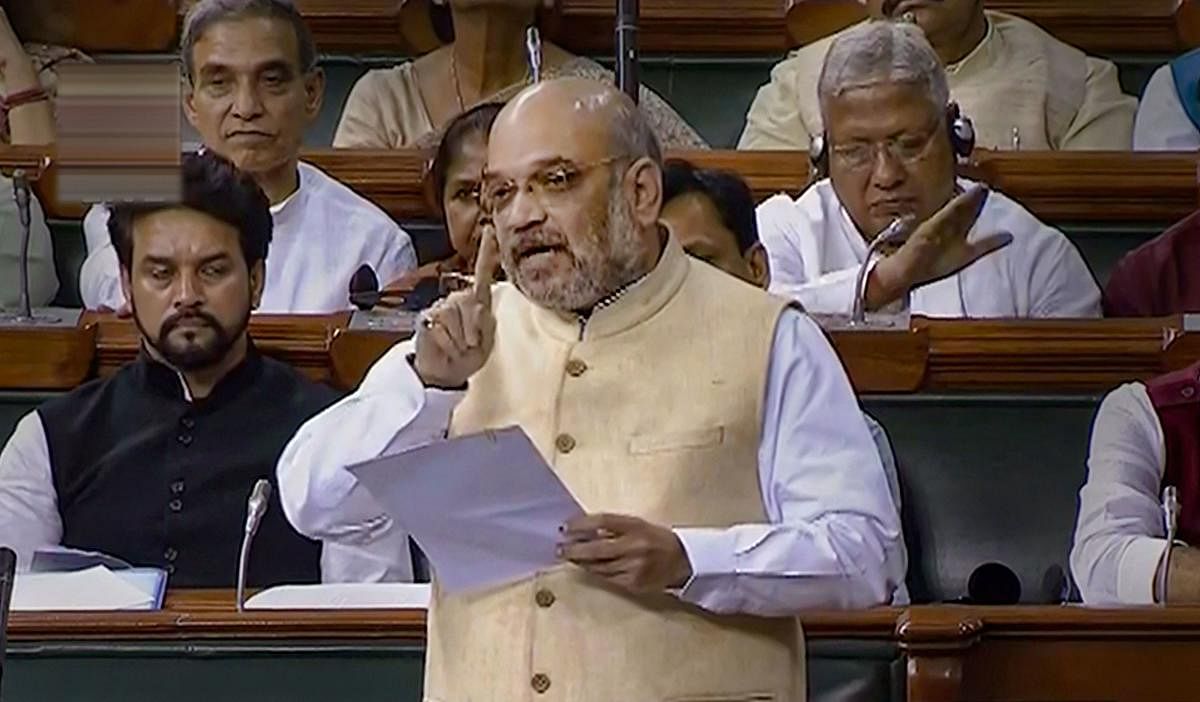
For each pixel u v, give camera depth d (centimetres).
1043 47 1583
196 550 1070
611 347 723
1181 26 1684
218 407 1092
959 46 1566
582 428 716
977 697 873
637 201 711
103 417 1100
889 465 1090
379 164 1423
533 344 733
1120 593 1034
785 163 1399
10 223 1349
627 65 1195
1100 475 1091
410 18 1653
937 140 1252
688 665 700
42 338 1158
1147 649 877
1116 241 1423
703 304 730
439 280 1222
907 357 1159
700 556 685
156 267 1082
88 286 1320
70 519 1085
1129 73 1691
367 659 877
